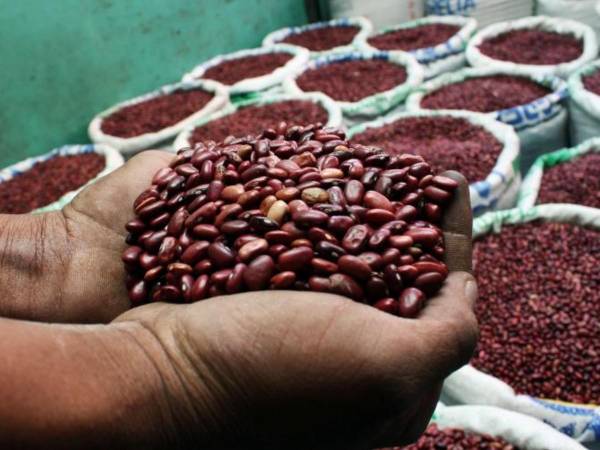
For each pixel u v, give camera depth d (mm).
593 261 1253
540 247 1336
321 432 551
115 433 464
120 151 2008
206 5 2604
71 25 2104
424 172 783
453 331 562
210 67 2596
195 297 664
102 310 855
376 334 520
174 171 860
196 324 542
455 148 1640
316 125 927
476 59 2211
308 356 514
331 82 2230
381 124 1892
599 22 2223
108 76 2275
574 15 2301
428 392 613
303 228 673
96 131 2105
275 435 554
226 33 2752
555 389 1044
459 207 752
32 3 1975
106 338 516
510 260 1323
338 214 688
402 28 2691
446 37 2457
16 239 855
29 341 460
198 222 739
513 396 1022
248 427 545
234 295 580
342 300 547
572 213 1382
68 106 2170
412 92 2043
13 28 1946
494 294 1235
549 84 1911
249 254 654
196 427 529
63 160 1967
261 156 826
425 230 691
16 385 426
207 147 928
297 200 709
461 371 1067
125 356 508
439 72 2322
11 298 831
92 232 888
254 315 533
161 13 2410
